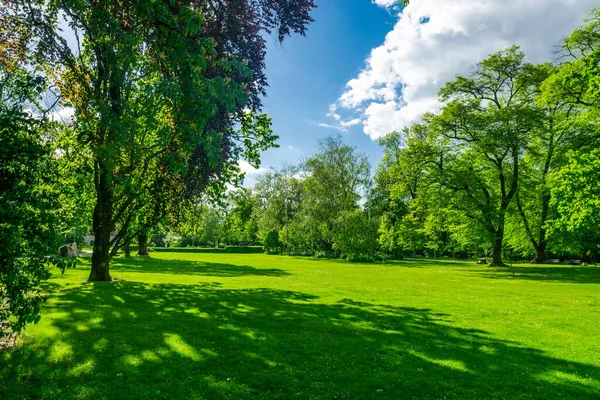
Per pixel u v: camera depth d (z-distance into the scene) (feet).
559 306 50.60
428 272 108.27
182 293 53.31
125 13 24.76
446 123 120.47
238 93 20.04
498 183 128.57
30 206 19.54
